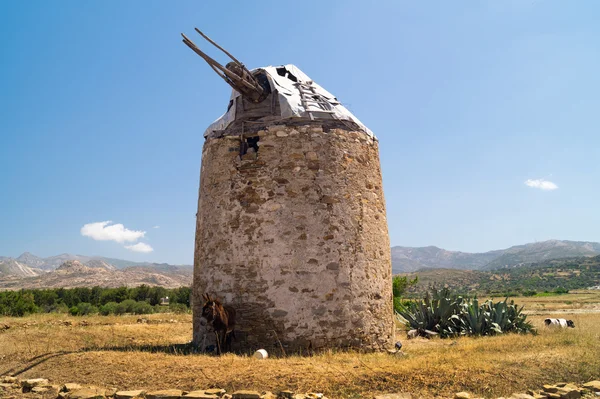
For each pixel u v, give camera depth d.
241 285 10.09
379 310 10.63
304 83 11.86
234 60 10.29
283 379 6.78
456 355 8.36
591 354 8.20
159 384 6.90
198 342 10.81
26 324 15.02
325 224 10.23
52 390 6.93
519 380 6.93
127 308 30.78
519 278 126.00
